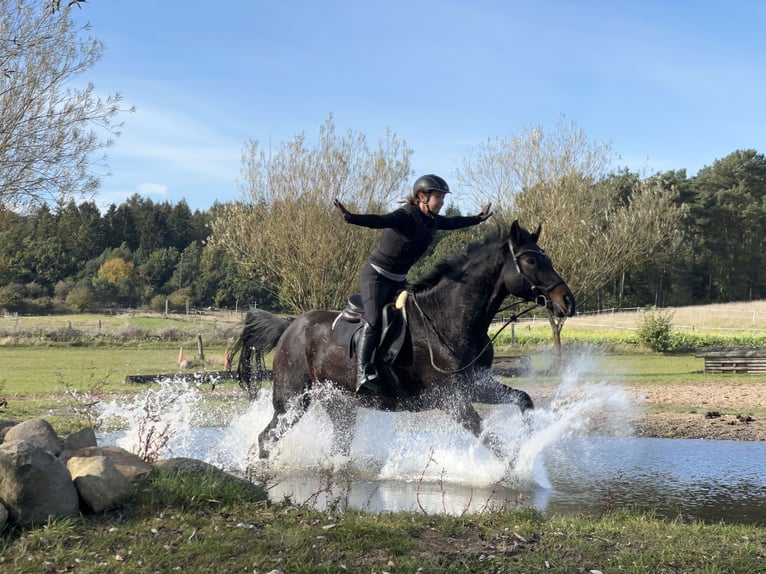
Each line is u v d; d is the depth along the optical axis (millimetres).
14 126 14367
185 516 4723
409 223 6770
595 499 6594
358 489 6855
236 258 25375
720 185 88438
